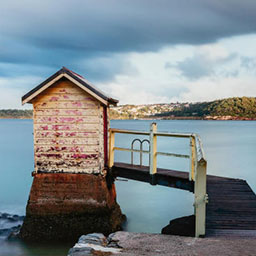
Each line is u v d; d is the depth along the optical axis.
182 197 16.14
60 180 9.77
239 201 7.23
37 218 9.71
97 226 9.49
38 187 9.81
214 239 5.21
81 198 9.62
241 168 25.44
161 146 42.47
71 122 9.77
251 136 65.50
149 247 5.04
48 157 9.84
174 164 26.39
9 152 36.91
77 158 9.73
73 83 9.74
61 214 9.66
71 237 9.49
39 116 9.87
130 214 13.16
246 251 4.54
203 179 5.39
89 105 9.69
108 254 4.75
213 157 32.22
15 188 18.94
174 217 12.78
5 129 101.62
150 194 16.81
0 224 11.77
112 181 10.85
